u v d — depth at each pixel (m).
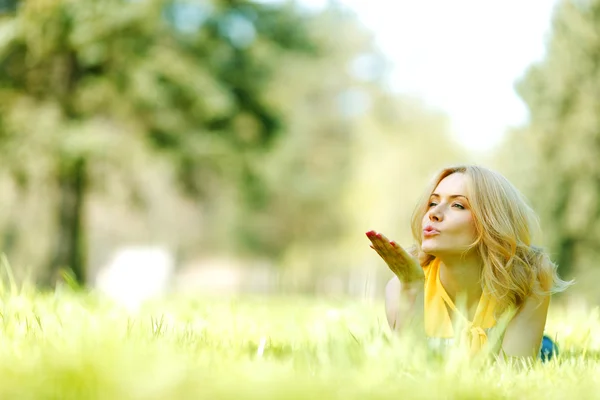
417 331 3.23
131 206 21.22
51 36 18.45
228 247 51.03
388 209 45.22
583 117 23.59
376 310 5.04
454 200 3.53
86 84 19.42
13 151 18.77
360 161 48.84
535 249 3.71
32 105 19.47
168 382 2.00
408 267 3.26
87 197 21.48
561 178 23.67
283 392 2.06
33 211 20.17
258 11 22.06
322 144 54.53
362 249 46.22
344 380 2.34
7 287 5.29
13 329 3.28
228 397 1.98
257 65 22.17
